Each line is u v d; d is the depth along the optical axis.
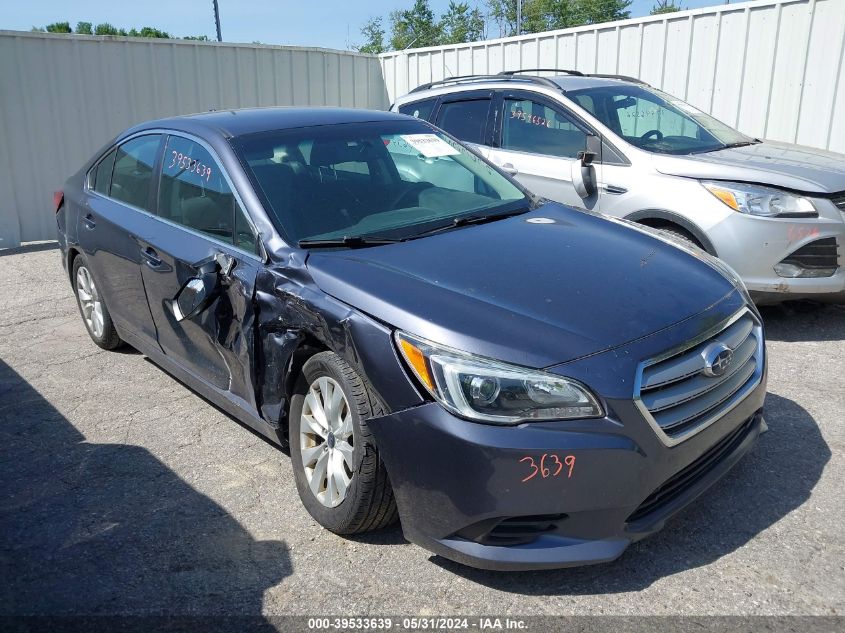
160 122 4.62
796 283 4.96
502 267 3.13
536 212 3.97
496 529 2.62
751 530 3.06
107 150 5.15
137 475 3.75
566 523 2.60
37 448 4.09
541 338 2.65
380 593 2.80
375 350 2.78
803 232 4.88
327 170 3.86
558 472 2.52
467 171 4.28
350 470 2.99
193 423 4.32
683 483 2.85
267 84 10.88
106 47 9.49
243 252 3.55
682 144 5.84
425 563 2.96
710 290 3.15
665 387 2.70
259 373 3.41
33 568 3.04
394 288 2.93
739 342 3.07
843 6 7.39
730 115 8.47
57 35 9.14
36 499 3.57
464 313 2.76
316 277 3.12
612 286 3.01
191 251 3.85
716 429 2.87
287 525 3.26
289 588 2.85
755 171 5.07
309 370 3.14
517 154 6.29
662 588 2.75
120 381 4.97
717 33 8.37
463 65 10.93
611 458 2.54
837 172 5.07
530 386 2.55
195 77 10.22
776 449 3.68
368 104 12.16
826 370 4.65
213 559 3.04
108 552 3.12
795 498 3.26
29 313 6.55
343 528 3.04
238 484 3.62
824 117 7.77
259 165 3.77
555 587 2.78
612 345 2.66
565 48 9.72
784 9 7.81
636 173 5.50
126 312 4.75
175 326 4.10
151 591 2.87
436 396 2.62
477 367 2.58
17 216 9.29
